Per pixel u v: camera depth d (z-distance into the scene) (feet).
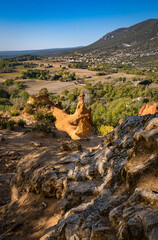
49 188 19.97
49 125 57.00
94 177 17.84
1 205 21.11
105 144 22.90
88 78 600.39
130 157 14.20
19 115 92.79
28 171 25.30
